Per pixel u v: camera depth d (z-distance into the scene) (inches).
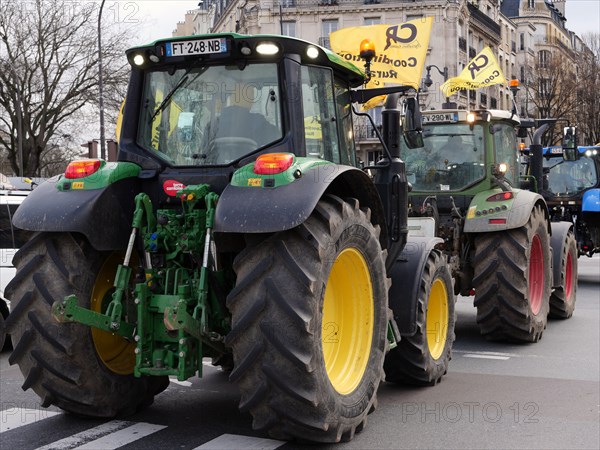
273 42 191.9
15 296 189.9
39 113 1430.9
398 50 354.0
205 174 193.8
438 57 1948.8
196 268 189.6
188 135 199.9
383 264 203.0
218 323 189.6
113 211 190.9
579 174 645.3
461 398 238.5
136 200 189.2
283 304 168.1
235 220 167.6
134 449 182.7
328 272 174.2
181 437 192.2
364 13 1930.4
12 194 369.7
